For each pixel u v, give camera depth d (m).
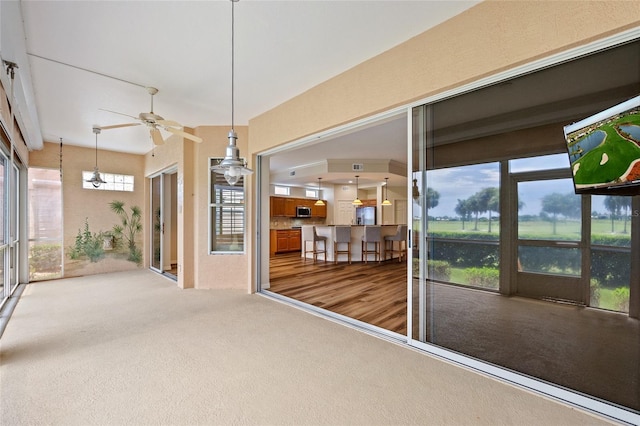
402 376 2.20
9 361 2.40
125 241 6.43
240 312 3.63
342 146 6.00
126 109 4.02
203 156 4.80
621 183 1.60
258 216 4.63
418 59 2.49
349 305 3.95
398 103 2.64
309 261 8.02
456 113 2.43
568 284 2.01
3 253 4.13
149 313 3.59
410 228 2.67
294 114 3.69
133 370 2.27
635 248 1.78
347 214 11.36
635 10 1.60
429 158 2.58
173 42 2.55
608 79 1.79
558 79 1.97
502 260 2.28
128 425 1.68
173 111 4.15
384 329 3.08
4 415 1.74
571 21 1.79
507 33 2.02
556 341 2.06
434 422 1.72
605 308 1.88
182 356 2.49
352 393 1.99
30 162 5.36
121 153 6.40
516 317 2.21
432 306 2.60
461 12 2.23
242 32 2.43
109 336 2.90
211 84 3.33
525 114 2.11
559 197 2.02
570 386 1.97
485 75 2.15
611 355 1.84
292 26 2.37
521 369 2.17
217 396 1.95
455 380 2.15
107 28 2.34
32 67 2.90
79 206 5.88
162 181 6.18
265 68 3.01
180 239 4.98
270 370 2.28
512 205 2.21
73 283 5.22
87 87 3.36
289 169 8.69
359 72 2.94
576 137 1.78
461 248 2.45
